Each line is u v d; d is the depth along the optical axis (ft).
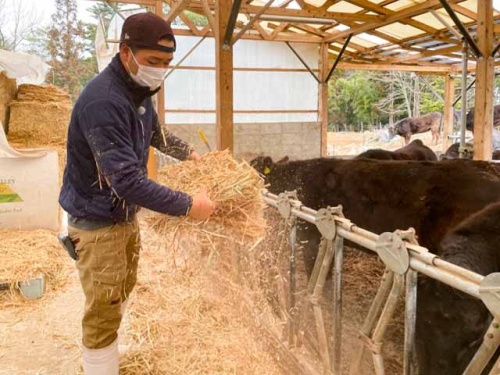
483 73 23.13
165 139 7.25
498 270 7.36
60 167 16.11
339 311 7.42
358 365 7.03
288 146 42.27
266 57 41.09
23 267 11.43
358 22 34.86
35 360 8.37
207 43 39.50
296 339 8.69
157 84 5.87
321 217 7.59
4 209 14.08
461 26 22.88
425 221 11.49
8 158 13.94
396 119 98.94
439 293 6.40
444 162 12.12
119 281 6.50
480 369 5.12
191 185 6.38
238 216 6.38
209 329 8.54
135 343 8.27
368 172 12.59
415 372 6.73
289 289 8.93
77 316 10.18
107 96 5.50
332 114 100.07
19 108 18.26
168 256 8.77
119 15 34.50
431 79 93.71
